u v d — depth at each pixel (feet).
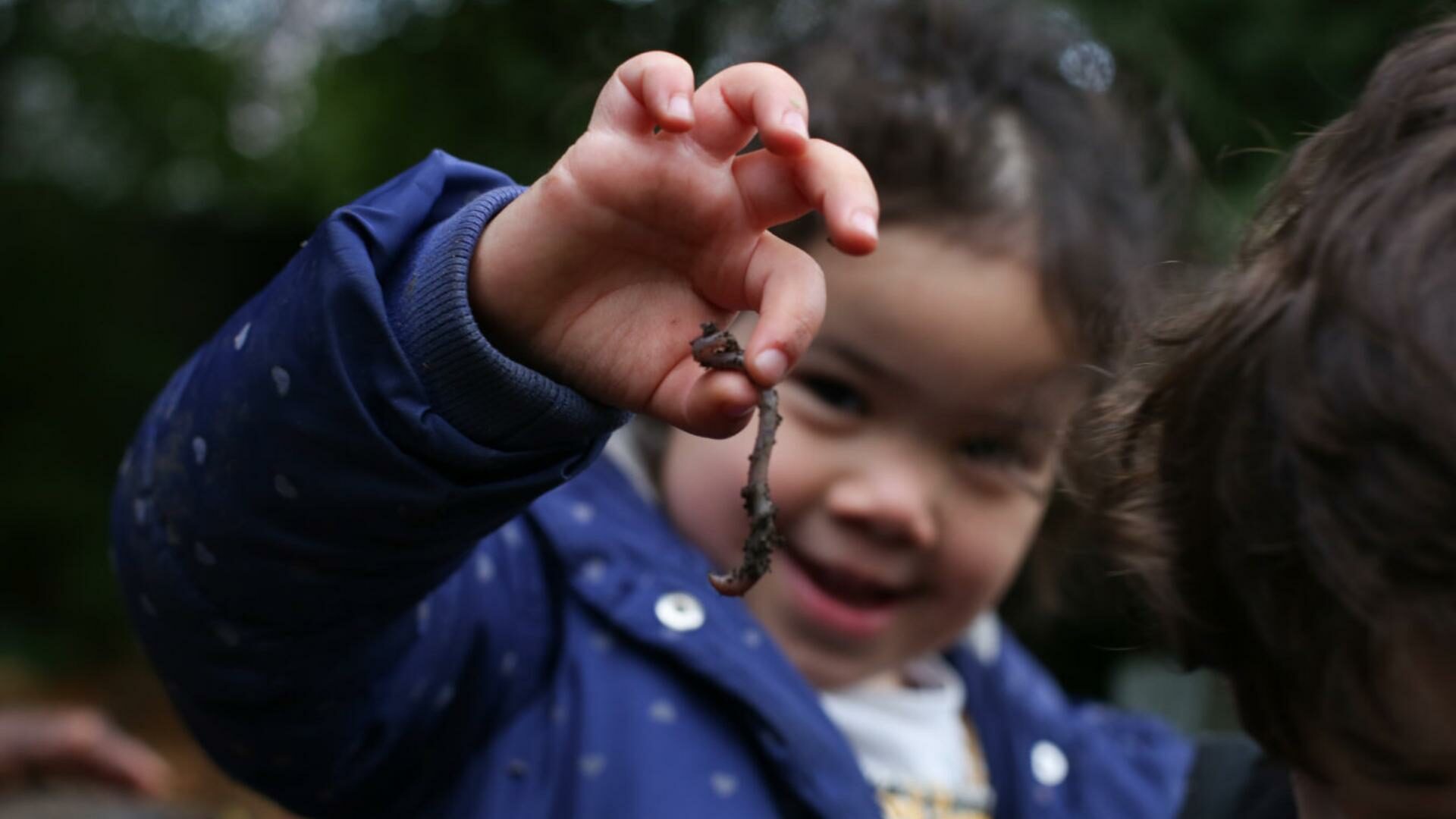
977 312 1.46
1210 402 0.96
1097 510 1.18
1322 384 0.89
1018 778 1.64
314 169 5.83
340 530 1.06
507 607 1.40
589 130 1.01
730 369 0.98
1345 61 2.97
